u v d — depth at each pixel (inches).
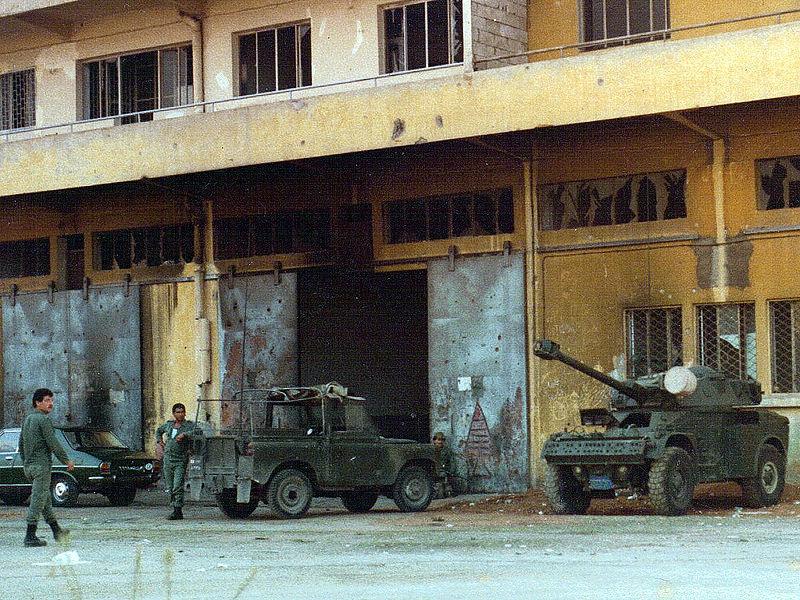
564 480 820.0
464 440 1054.4
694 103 837.2
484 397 1047.6
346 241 1125.1
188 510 953.5
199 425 869.8
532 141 1015.6
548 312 1020.5
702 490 922.7
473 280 1058.1
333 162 1085.8
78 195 1238.3
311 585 454.6
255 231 1177.4
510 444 1031.6
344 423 850.1
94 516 892.6
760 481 837.8
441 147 1037.8
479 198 1065.5
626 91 861.2
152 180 1135.0
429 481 890.7
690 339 959.6
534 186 1027.9
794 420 914.7
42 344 1293.1
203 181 1152.8
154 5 1207.6
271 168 1086.4
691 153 962.7
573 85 881.5
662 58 849.5
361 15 1106.1
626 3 1005.2
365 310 1192.8
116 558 576.1
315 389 842.8
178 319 1213.7
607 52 870.4
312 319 1157.1
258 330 1164.5
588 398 999.6
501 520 781.3
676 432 788.0
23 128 1202.0
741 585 435.8
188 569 522.0
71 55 1268.5
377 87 959.6
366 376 1189.1
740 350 946.1
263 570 509.4
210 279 1195.3
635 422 818.8
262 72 1161.4
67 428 1043.3
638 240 982.4
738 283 941.2
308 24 1139.3
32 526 642.8
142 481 1016.2
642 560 522.3
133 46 1234.6
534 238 1027.3
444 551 576.1
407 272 1216.2
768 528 682.2
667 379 798.5
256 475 805.9
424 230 1096.2
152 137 1070.4
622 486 788.6
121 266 1259.8
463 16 978.1
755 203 938.7
